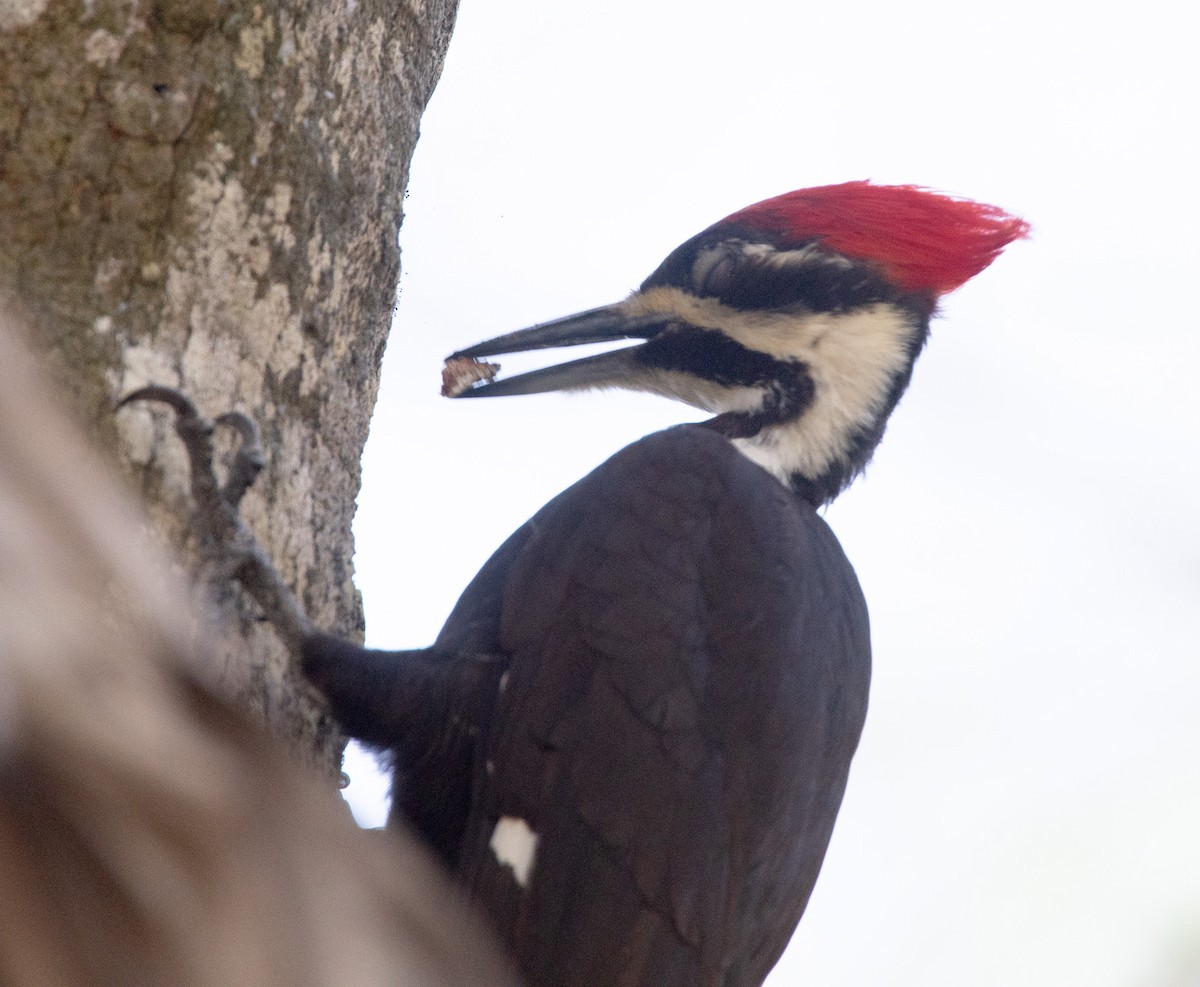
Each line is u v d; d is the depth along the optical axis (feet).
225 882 8.36
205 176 21.89
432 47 27.12
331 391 24.11
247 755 8.86
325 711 24.12
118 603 9.55
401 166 25.70
